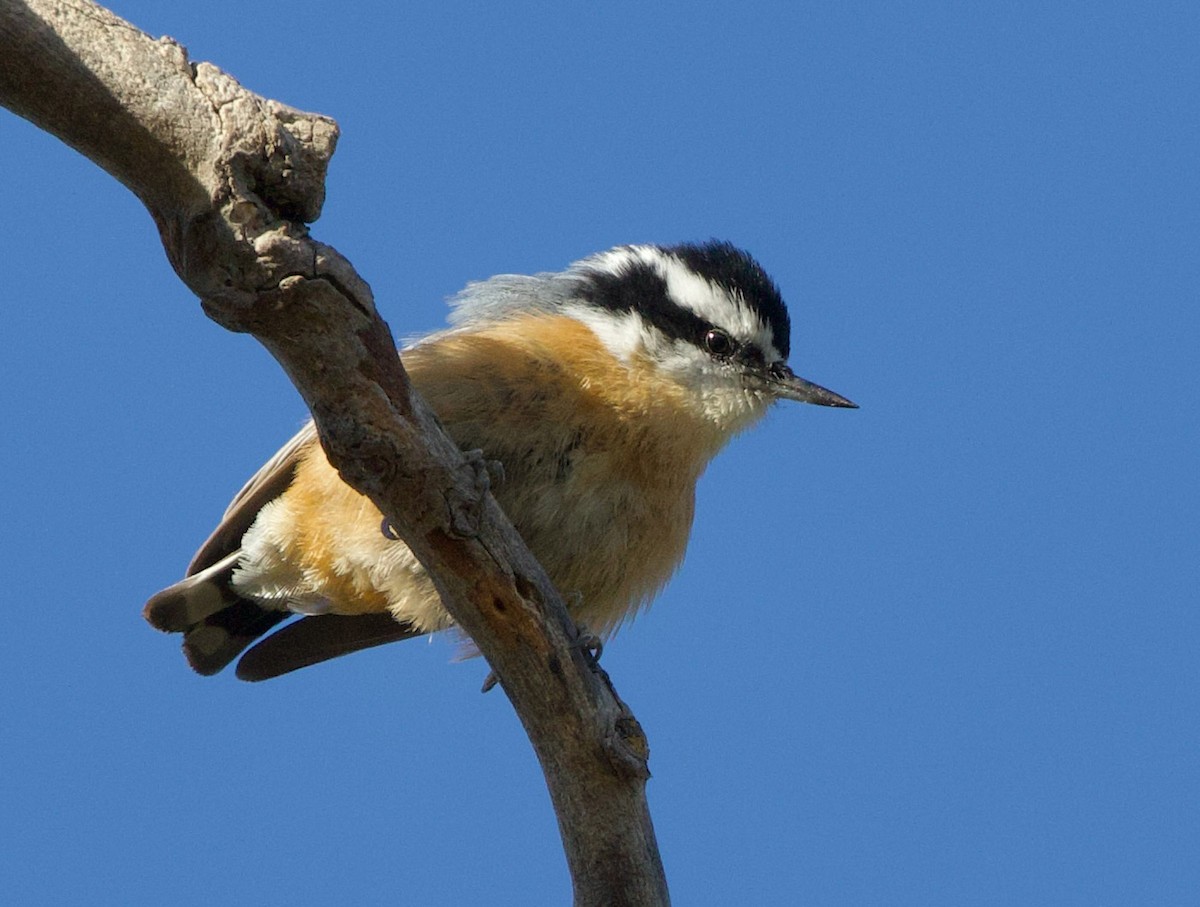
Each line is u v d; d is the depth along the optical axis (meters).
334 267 7.20
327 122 7.10
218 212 6.93
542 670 8.62
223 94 6.91
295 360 7.52
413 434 7.86
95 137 6.81
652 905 9.08
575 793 8.95
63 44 6.65
